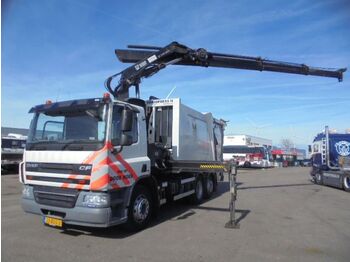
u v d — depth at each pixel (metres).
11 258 5.69
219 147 15.42
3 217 8.93
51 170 6.96
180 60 10.51
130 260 5.70
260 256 6.01
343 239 7.23
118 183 6.82
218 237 7.23
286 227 8.30
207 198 13.04
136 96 10.05
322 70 13.75
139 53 10.94
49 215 6.98
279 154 55.56
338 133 20.02
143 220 7.80
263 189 17.30
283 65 12.84
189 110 11.36
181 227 8.09
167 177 9.84
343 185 16.84
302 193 15.70
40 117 7.49
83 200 6.54
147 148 8.16
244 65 12.04
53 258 5.73
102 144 6.58
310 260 5.83
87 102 6.96
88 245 6.51
